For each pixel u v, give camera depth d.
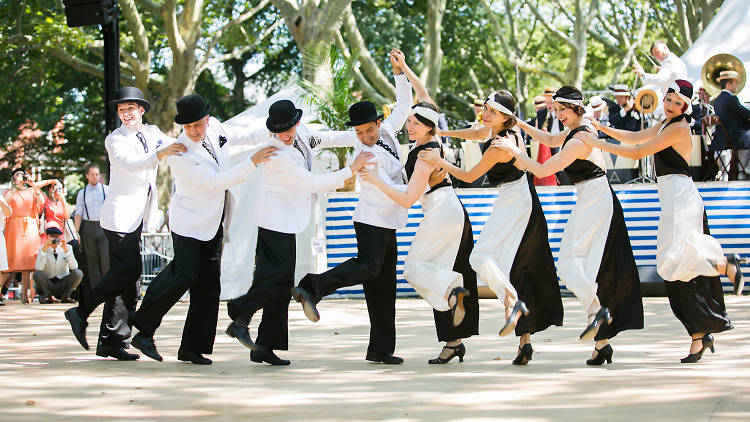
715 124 11.89
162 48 28.48
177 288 6.36
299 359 6.70
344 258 11.98
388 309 6.39
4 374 5.95
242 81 34.91
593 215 6.08
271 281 6.27
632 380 5.29
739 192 11.32
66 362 6.62
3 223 13.14
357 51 14.07
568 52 35.91
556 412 4.39
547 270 6.13
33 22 24.09
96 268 12.59
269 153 6.23
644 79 12.88
